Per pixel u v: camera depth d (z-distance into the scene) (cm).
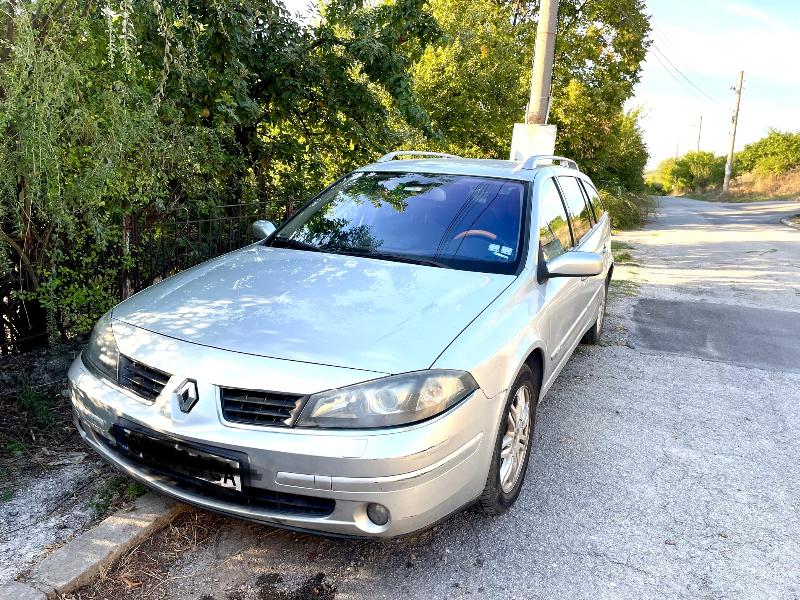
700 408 454
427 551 275
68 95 326
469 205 375
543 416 428
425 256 341
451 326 263
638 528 301
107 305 417
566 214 438
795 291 884
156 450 239
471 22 1340
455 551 276
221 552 266
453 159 461
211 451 229
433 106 1253
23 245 371
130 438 244
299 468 223
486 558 273
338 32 705
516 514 307
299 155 656
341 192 414
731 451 387
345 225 377
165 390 238
